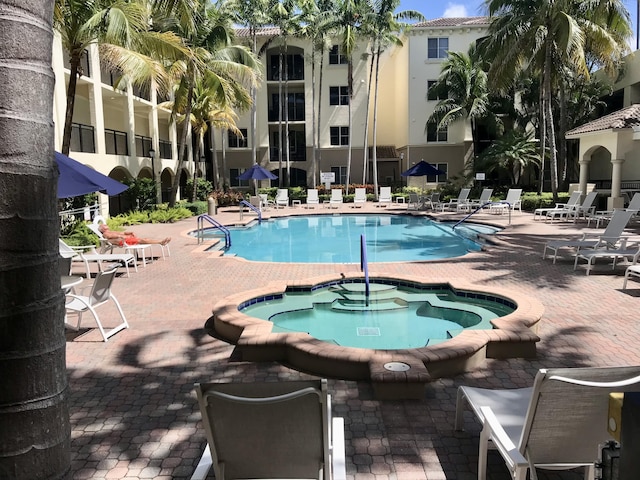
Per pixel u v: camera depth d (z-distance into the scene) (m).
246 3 30.39
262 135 36.91
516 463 2.58
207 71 21.58
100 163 20.19
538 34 21.94
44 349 1.48
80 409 4.29
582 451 2.66
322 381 2.36
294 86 37.16
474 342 5.20
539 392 2.46
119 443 3.74
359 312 7.75
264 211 26.84
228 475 2.64
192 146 34.44
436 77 34.53
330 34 31.77
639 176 23.03
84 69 19.48
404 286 8.96
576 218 19.23
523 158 30.03
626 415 1.74
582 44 20.89
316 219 24.28
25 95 1.41
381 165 39.44
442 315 7.60
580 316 6.79
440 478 3.25
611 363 5.16
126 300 8.12
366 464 3.41
